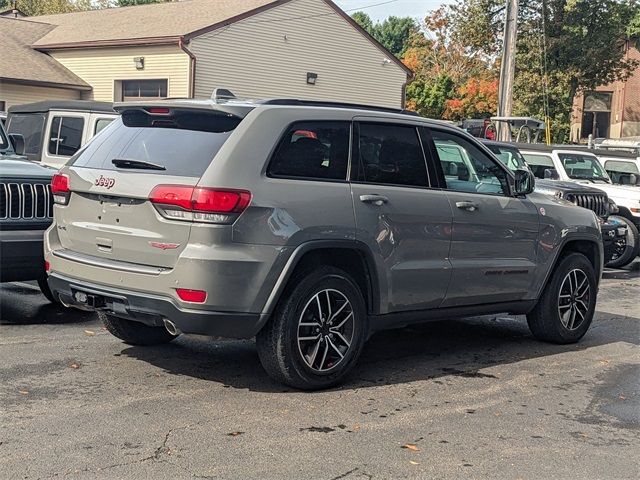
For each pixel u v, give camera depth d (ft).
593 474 14.46
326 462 14.33
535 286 23.36
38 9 188.65
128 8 104.88
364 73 105.50
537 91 107.45
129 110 19.08
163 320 17.01
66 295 18.92
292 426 16.10
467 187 21.59
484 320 28.25
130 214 17.33
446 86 126.21
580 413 18.01
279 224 17.06
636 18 111.45
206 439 15.14
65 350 21.01
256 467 13.94
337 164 18.60
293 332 17.71
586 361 22.81
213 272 16.35
